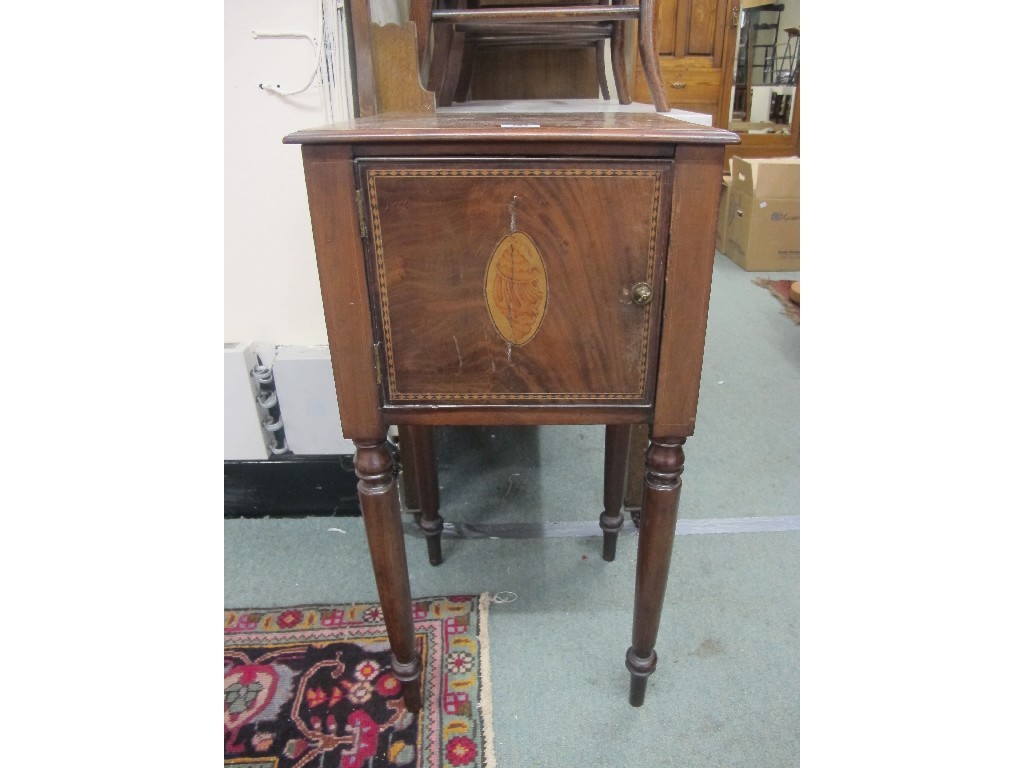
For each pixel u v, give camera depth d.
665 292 0.61
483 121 0.69
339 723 0.84
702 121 1.09
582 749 0.81
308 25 0.99
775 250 2.76
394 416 0.67
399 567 0.75
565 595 1.06
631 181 0.57
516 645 0.96
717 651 0.95
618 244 0.59
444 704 0.87
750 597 1.05
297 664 0.93
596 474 1.40
